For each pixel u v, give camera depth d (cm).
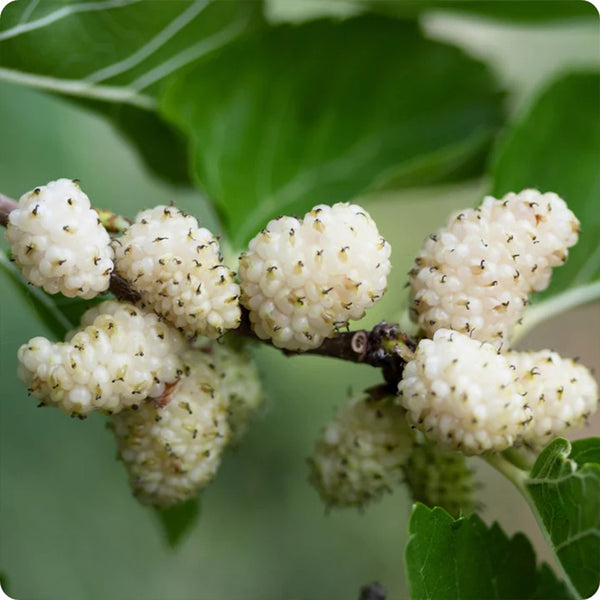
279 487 47
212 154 29
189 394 25
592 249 29
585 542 24
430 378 24
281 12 33
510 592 25
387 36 30
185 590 44
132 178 37
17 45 27
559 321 46
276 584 46
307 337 24
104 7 27
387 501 50
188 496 26
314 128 30
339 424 26
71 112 34
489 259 24
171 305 24
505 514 46
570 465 24
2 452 38
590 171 29
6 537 38
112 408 24
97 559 41
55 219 23
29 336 35
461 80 31
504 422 24
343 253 24
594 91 29
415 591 24
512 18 30
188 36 28
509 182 29
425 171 30
